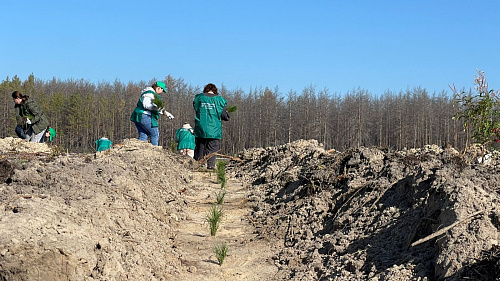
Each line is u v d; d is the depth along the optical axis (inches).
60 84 3095.5
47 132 450.6
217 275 198.1
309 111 2251.5
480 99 276.1
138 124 451.8
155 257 195.5
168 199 304.2
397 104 2308.1
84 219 177.8
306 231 242.1
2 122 2032.5
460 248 156.3
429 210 193.8
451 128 2126.0
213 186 396.5
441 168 219.8
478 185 197.6
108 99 2486.5
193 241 242.4
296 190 308.2
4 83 2261.3
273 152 490.0
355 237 212.7
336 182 283.1
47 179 215.6
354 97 2405.3
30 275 141.9
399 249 186.7
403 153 307.3
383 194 235.8
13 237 142.6
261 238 249.4
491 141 273.1
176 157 453.7
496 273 143.7
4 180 221.3
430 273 161.9
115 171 257.4
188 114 2271.2
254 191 366.9
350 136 2292.1
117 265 164.4
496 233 159.6
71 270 146.3
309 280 187.3
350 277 179.2
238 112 2297.0
